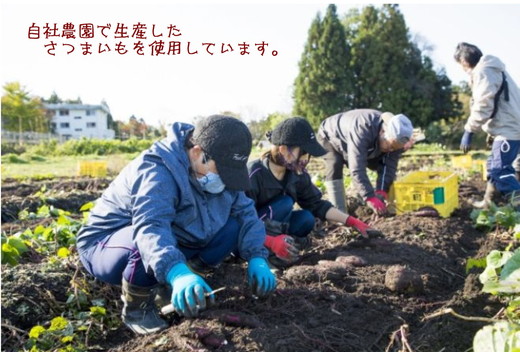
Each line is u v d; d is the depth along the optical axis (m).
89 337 2.77
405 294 3.22
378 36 33.44
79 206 7.40
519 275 2.74
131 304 2.71
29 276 3.15
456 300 3.09
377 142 4.84
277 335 2.53
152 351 2.43
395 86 33.22
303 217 4.14
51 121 68.00
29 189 9.44
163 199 2.49
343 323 2.77
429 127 30.77
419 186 5.34
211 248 3.03
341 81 33.62
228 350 2.40
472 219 5.30
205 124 2.57
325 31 33.28
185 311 2.25
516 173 6.32
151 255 2.36
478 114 5.62
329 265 3.42
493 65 5.55
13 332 2.70
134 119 62.12
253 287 2.75
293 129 3.54
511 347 2.16
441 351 2.61
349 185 7.40
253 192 3.82
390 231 4.64
